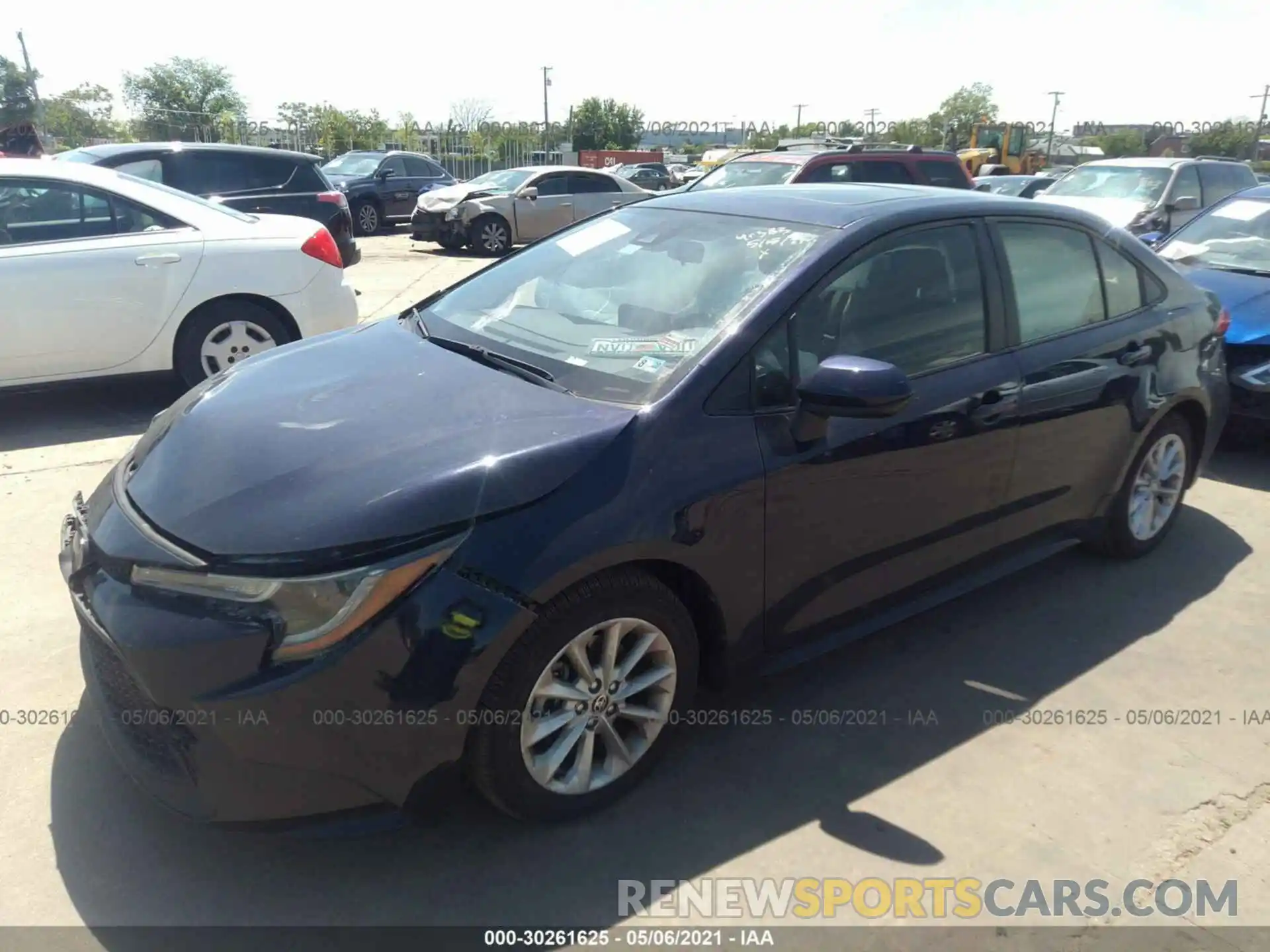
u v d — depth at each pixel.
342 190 18.36
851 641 3.23
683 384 2.68
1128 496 4.15
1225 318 4.50
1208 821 2.73
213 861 2.49
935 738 3.07
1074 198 11.81
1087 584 4.15
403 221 19.41
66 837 2.54
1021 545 3.71
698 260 3.20
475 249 15.80
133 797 2.70
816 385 2.67
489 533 2.30
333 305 6.39
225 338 6.08
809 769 2.90
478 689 2.29
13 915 2.30
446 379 2.87
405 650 2.20
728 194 3.67
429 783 2.33
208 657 2.17
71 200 5.63
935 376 3.18
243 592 2.20
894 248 3.18
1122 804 2.79
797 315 2.90
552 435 2.51
